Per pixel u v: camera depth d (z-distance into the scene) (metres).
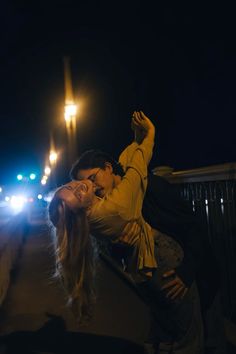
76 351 4.32
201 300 2.91
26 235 17.27
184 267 2.64
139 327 4.95
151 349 2.99
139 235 2.66
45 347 4.48
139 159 2.75
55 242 2.68
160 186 2.82
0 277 6.26
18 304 6.37
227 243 4.47
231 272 4.45
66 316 5.51
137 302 5.97
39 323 5.32
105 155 2.89
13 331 5.05
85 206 2.53
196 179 5.09
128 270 2.80
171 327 2.81
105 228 2.56
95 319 5.29
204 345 2.85
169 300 2.70
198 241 2.73
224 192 4.46
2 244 8.48
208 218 4.92
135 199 2.63
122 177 2.83
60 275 2.82
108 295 6.36
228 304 4.56
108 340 4.58
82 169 2.81
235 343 3.89
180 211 2.82
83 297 2.81
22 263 10.20
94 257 2.79
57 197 2.59
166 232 2.81
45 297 6.63
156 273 2.68
